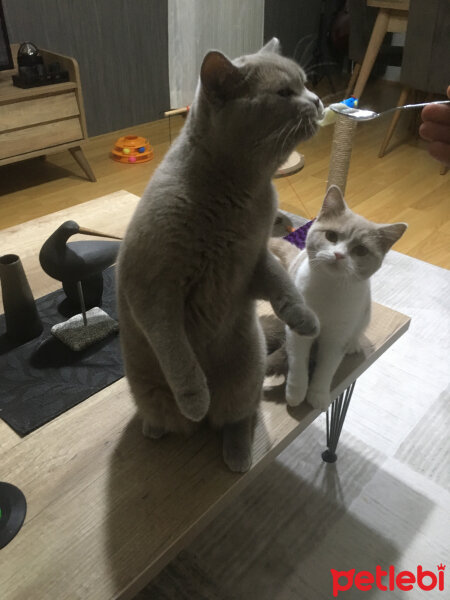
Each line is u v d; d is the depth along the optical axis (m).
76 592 0.70
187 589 0.99
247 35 2.79
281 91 0.66
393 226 0.86
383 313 1.22
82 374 1.06
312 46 2.58
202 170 0.68
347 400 1.12
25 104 2.14
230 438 0.89
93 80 2.78
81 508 0.81
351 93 2.01
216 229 0.69
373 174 2.44
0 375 1.06
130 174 2.56
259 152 0.67
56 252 1.05
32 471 0.87
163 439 0.93
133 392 0.88
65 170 2.60
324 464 1.24
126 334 0.81
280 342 1.09
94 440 0.92
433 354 1.56
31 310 1.13
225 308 0.77
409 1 1.90
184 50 2.89
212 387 0.86
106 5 2.63
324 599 0.98
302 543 1.07
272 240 1.29
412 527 1.11
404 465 1.24
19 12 2.39
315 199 1.91
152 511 0.80
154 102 3.10
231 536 1.08
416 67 1.97
